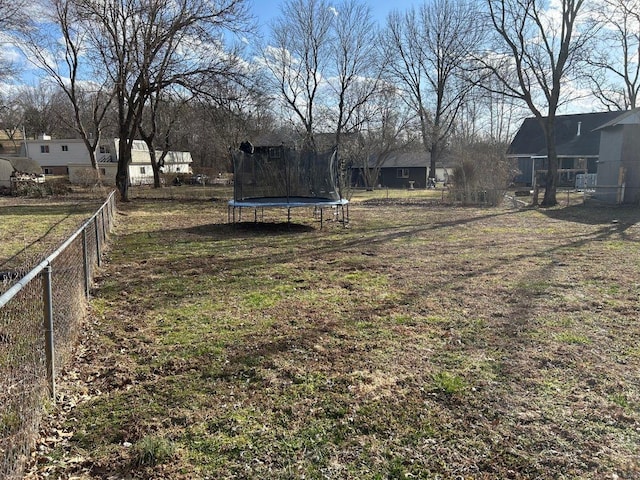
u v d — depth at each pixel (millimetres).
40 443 2463
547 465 2279
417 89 40250
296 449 2432
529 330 4191
